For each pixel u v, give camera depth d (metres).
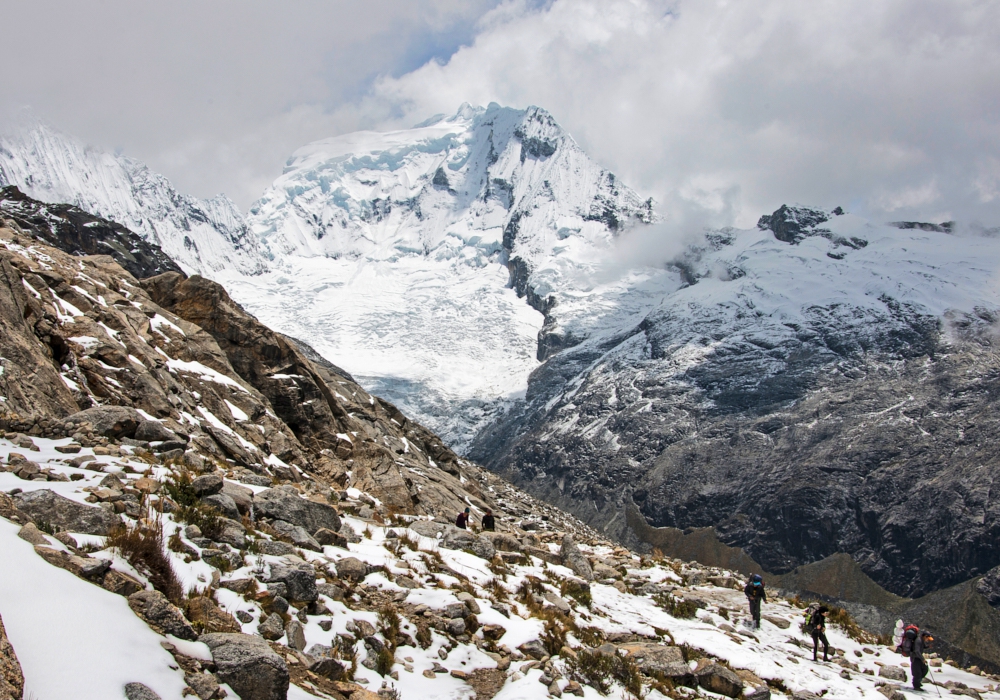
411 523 25.89
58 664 9.76
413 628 16.73
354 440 38.59
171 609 11.84
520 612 19.97
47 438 19.25
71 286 29.06
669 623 24.03
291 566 15.80
